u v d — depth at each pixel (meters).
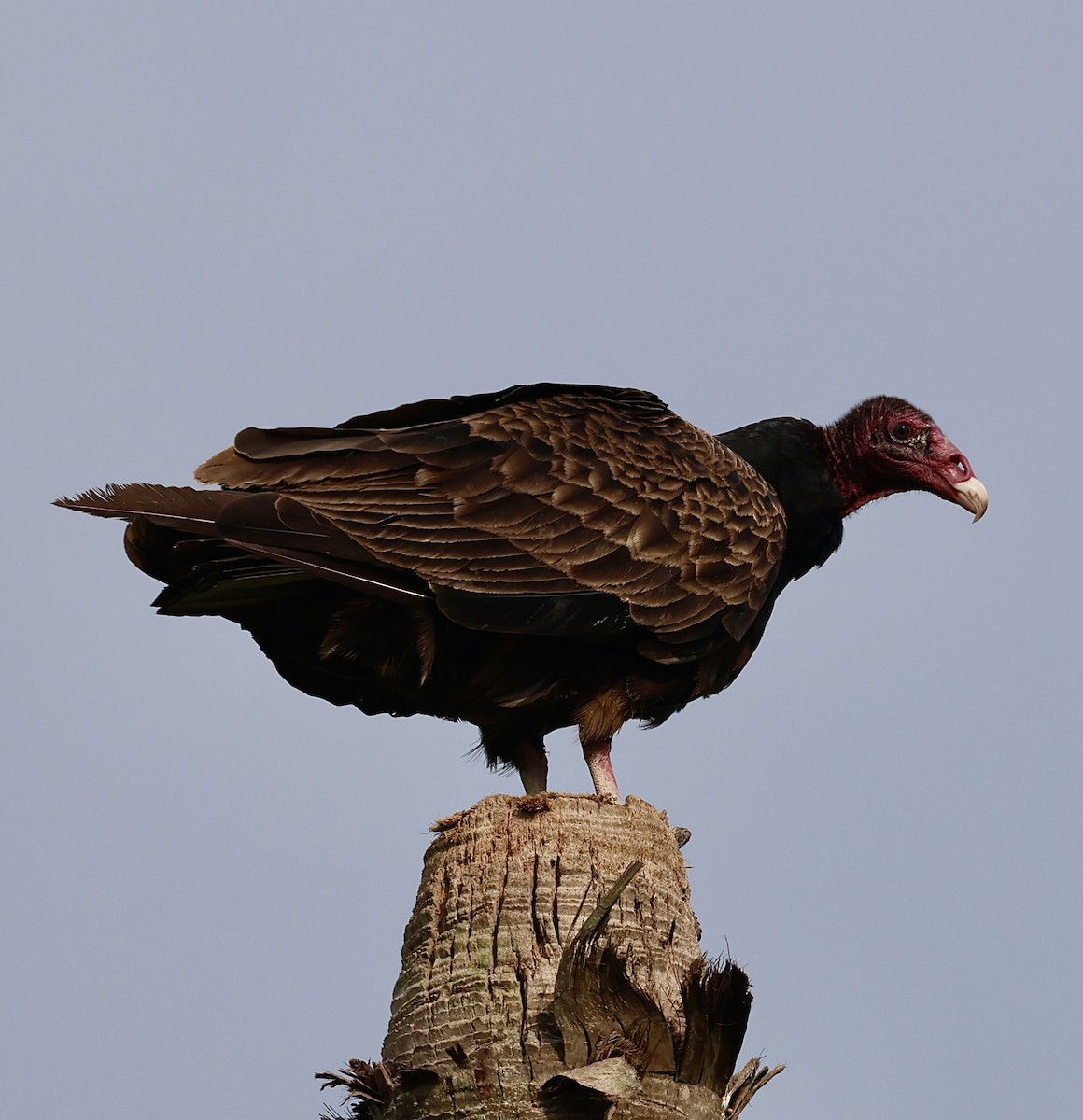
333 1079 8.09
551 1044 7.68
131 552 9.93
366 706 11.59
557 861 8.20
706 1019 7.53
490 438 10.56
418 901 8.46
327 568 9.77
